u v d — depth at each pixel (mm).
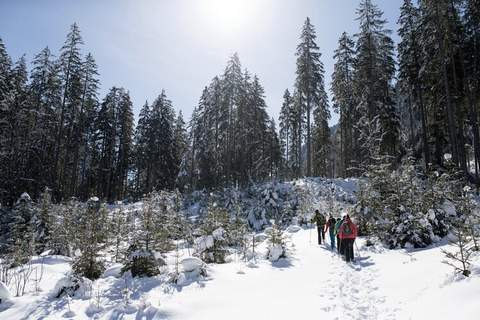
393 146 27906
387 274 8789
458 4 22641
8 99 28797
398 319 5887
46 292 8484
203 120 43938
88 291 8227
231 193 29438
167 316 6578
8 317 6980
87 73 36438
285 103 52000
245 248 13656
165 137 43562
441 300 5930
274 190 26578
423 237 11555
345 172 35719
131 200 39312
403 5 29703
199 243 11930
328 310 6789
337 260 11664
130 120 43938
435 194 12289
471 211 10312
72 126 35750
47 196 16516
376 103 28312
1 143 28406
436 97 25719
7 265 11164
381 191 14656
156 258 9820
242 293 8039
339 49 35281
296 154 49375
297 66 33812
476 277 6172
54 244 14148
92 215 14281
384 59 29594
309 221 21750
